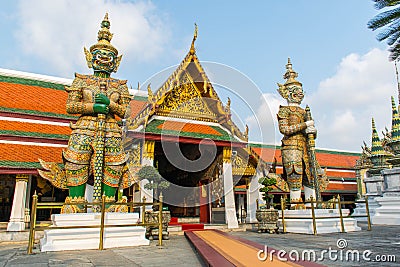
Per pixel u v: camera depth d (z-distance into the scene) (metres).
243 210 23.09
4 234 12.80
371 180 23.56
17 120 16.14
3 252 8.92
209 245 8.34
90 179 12.04
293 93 15.95
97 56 11.48
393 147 21.41
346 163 33.31
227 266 5.28
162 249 8.84
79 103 10.60
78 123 10.76
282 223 14.29
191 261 6.82
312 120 15.12
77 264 6.51
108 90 11.19
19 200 13.90
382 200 19.88
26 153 14.75
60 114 17.33
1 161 13.78
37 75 18.84
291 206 14.98
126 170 11.22
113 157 10.82
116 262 6.72
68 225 9.02
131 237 9.79
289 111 15.52
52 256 7.66
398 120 21.62
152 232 11.35
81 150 10.38
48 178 10.30
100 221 9.41
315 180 14.64
